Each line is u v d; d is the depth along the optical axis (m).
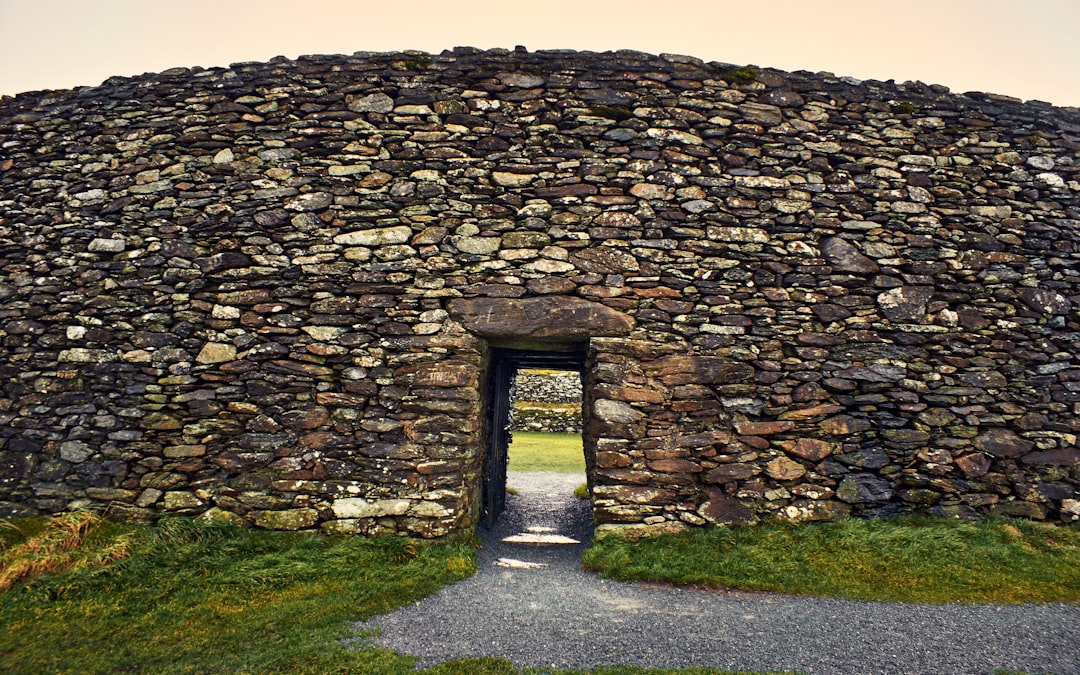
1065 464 6.18
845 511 6.01
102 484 6.00
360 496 5.89
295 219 6.38
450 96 6.58
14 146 6.87
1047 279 6.55
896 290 6.39
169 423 6.07
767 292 6.31
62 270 6.48
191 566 5.14
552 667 3.68
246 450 6.00
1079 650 3.94
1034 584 5.06
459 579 5.20
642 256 6.29
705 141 6.56
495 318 6.16
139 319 6.29
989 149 6.82
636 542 5.80
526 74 6.64
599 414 6.03
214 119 6.64
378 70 6.64
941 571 5.20
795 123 6.68
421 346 6.13
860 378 6.22
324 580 5.02
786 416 6.13
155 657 3.81
